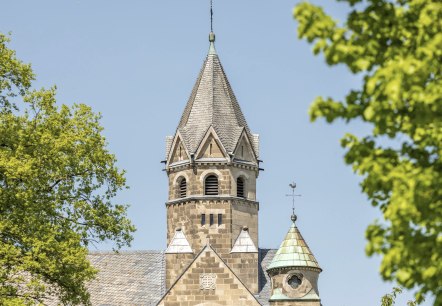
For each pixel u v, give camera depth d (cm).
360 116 3478
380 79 3291
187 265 11275
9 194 6944
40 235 6994
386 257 3259
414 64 3247
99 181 7719
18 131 7194
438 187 3259
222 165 11775
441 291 3294
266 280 11650
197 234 11600
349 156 3547
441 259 3250
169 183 11988
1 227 6769
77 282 7212
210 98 12144
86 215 7506
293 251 11250
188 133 11962
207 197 11688
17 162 6875
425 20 3391
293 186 11631
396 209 3266
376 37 3512
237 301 10731
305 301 11081
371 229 3400
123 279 11725
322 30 3406
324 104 3459
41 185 7231
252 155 11988
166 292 10806
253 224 11812
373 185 3459
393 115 3403
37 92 7581
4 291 6769
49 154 7275
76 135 7594
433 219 3266
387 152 3531
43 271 6956
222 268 10831
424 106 3278
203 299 10756
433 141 3425
